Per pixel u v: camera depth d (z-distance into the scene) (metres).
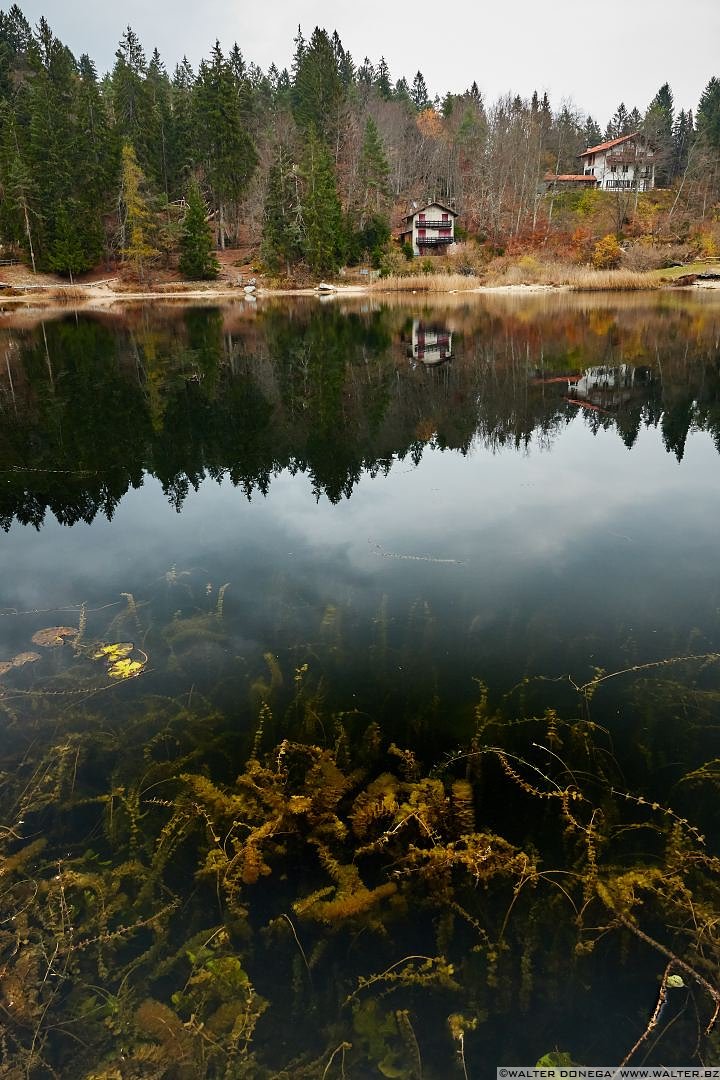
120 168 47.56
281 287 47.44
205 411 10.24
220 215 54.44
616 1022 1.87
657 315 24.03
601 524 5.39
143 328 24.03
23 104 51.47
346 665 3.54
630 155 64.44
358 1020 1.89
